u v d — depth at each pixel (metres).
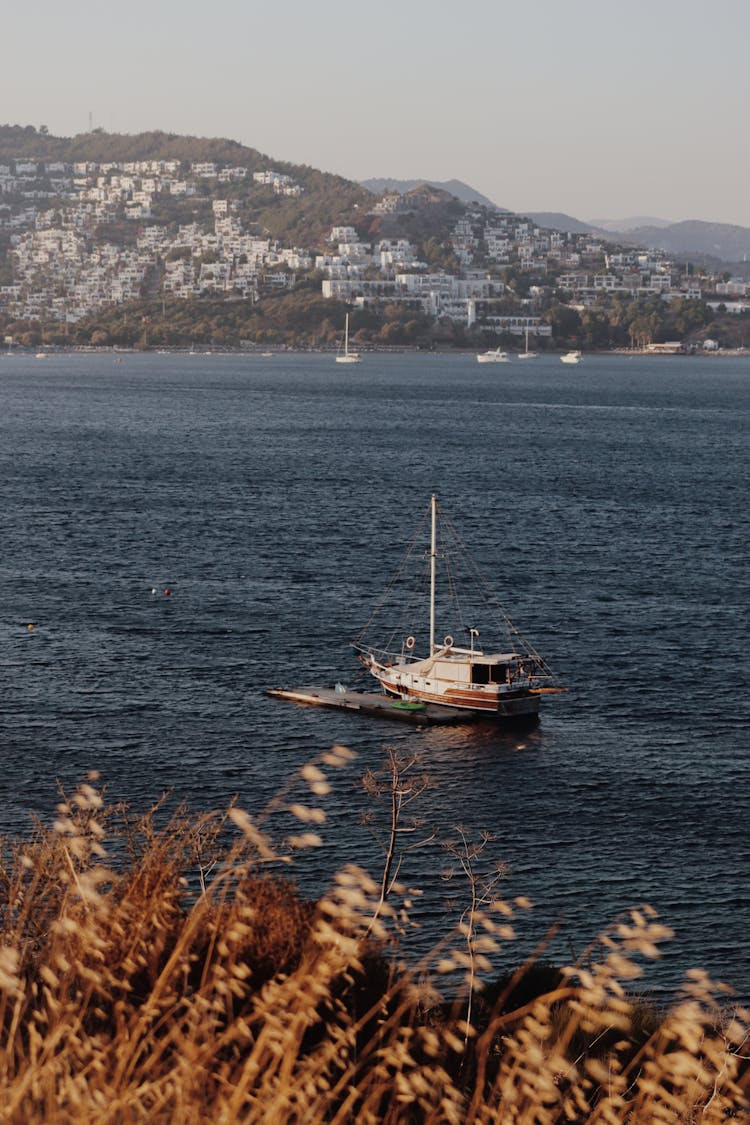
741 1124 8.06
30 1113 6.50
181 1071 6.85
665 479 173.38
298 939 11.97
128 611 85.88
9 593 90.06
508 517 135.25
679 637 81.25
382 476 170.12
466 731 62.47
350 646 79.62
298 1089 6.95
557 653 77.75
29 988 8.85
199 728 60.84
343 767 55.81
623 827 49.28
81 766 54.38
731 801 52.19
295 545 114.31
